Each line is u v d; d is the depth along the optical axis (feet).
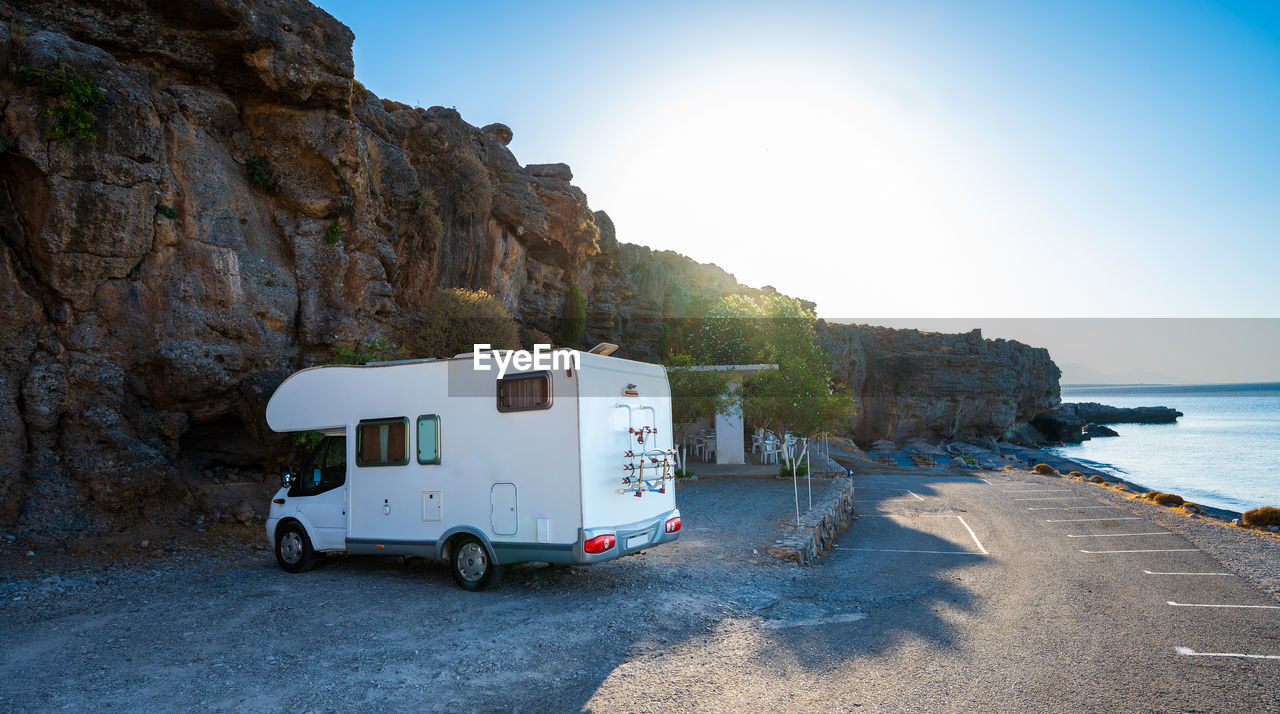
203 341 41.63
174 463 40.65
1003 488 86.07
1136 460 196.75
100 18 41.57
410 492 29.66
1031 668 20.47
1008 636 23.93
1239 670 20.49
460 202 78.33
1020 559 40.45
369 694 17.48
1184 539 47.75
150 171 39.06
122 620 23.61
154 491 37.93
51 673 18.65
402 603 26.22
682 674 19.53
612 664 20.16
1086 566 38.11
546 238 95.14
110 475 35.68
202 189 43.52
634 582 30.14
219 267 42.91
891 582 33.60
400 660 19.95
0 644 21.02
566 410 26.66
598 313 121.60
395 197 63.41
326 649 20.75
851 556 41.93
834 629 24.53
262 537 39.04
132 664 19.36
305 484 32.81
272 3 47.73
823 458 102.12
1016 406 274.57
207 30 45.19
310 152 50.21
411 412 29.96
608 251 123.13
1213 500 111.04
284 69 47.60
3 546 31.24
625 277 135.23
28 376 34.68
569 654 20.85
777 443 89.97
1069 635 24.14
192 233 42.42
